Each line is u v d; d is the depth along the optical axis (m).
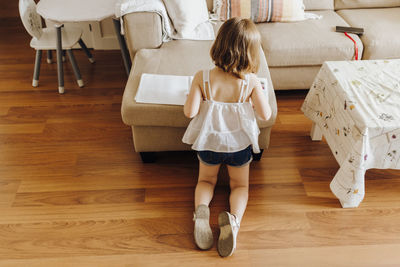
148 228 1.58
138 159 1.94
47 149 1.99
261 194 1.73
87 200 1.71
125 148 2.00
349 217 1.62
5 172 1.85
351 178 1.51
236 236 1.49
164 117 1.64
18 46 3.01
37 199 1.71
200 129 1.42
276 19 2.33
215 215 1.64
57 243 1.53
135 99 1.66
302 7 2.37
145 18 2.01
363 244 1.51
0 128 2.14
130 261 1.46
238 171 1.57
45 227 1.59
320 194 1.74
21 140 2.05
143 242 1.53
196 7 2.20
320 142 2.03
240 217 1.53
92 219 1.62
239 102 1.34
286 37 2.16
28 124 2.17
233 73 1.27
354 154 1.44
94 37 2.88
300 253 1.48
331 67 1.73
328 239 1.54
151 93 1.68
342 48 2.10
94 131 2.12
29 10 2.22
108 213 1.65
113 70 2.70
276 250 1.50
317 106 1.84
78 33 2.43
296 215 1.63
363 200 1.70
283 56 2.11
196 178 1.82
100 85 2.53
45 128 2.14
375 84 1.60
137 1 2.05
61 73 2.37
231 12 2.31
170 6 2.15
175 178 1.82
